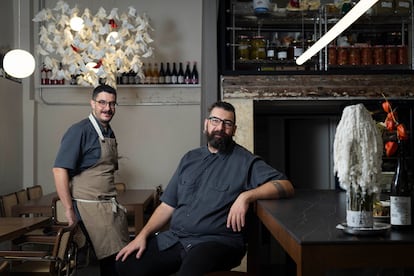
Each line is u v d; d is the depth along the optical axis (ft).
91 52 16.65
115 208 11.65
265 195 8.14
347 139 5.17
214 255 7.44
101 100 11.58
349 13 9.34
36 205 14.29
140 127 20.22
